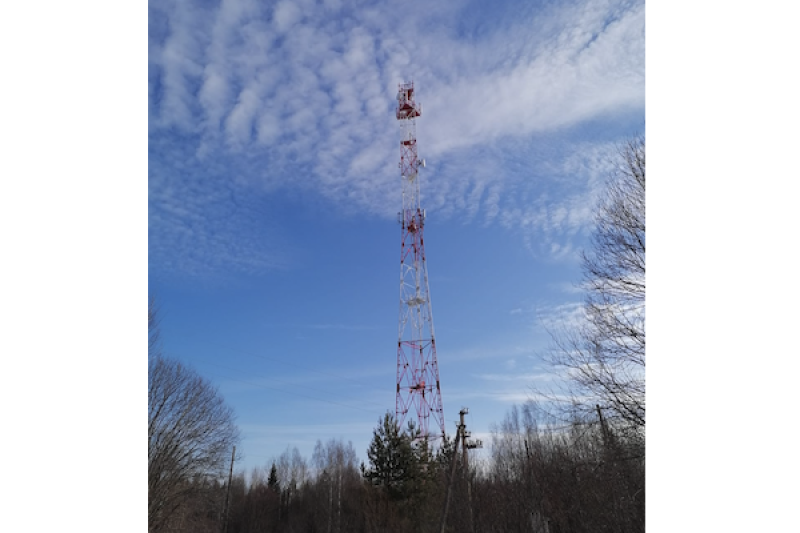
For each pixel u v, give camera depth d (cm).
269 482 6125
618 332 1556
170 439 2900
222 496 4950
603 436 1603
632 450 1511
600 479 1628
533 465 2295
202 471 3203
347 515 4031
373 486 3566
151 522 2797
